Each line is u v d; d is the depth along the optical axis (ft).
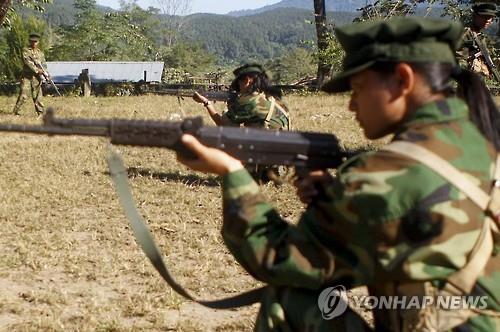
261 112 24.49
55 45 193.16
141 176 27.12
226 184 6.72
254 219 6.61
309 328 6.98
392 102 6.34
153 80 108.58
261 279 6.88
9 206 22.63
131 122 6.73
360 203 6.02
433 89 6.30
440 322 6.15
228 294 15.89
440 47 6.27
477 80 6.68
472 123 6.46
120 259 17.88
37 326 14.03
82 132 6.70
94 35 195.31
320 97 68.39
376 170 6.05
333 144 7.01
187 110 53.62
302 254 6.47
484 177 6.09
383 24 6.20
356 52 6.41
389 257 5.99
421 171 5.93
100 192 24.90
